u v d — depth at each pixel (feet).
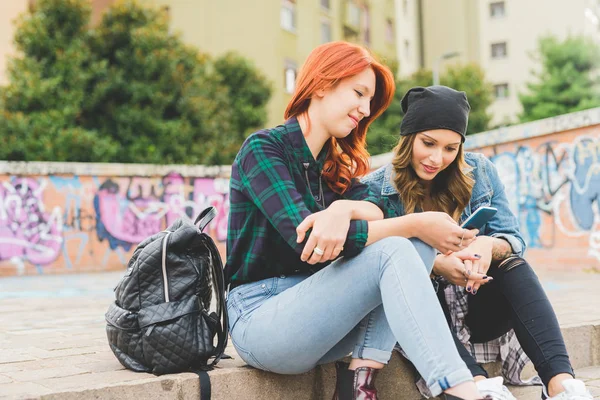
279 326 6.43
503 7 110.63
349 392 6.60
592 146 25.54
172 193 39.01
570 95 81.20
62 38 47.09
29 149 42.98
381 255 6.00
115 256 37.22
